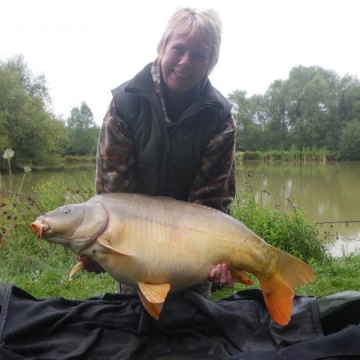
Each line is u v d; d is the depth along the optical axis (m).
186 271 2.32
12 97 28.95
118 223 2.27
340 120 42.22
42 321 2.34
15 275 4.75
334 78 45.03
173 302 2.57
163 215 2.33
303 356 2.07
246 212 5.98
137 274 2.28
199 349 2.35
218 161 2.85
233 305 2.58
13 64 37.44
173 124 2.71
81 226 2.25
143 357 2.31
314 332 2.36
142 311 2.43
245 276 2.45
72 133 35.75
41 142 28.83
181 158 2.76
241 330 2.41
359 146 39.03
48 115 31.98
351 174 22.31
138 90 2.66
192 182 2.87
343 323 2.41
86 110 42.78
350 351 2.09
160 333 2.45
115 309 2.57
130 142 2.77
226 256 2.36
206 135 2.76
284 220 5.71
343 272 4.86
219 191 2.90
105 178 2.84
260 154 34.28
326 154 39.34
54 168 29.30
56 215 2.27
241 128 43.09
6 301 2.39
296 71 46.28
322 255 5.47
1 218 5.64
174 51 2.51
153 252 2.27
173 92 2.67
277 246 5.48
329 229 7.88
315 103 42.69
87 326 2.42
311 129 41.94
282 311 2.28
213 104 2.71
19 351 2.22
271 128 43.47
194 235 2.33
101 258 2.29
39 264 4.92
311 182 16.31
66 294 4.19
